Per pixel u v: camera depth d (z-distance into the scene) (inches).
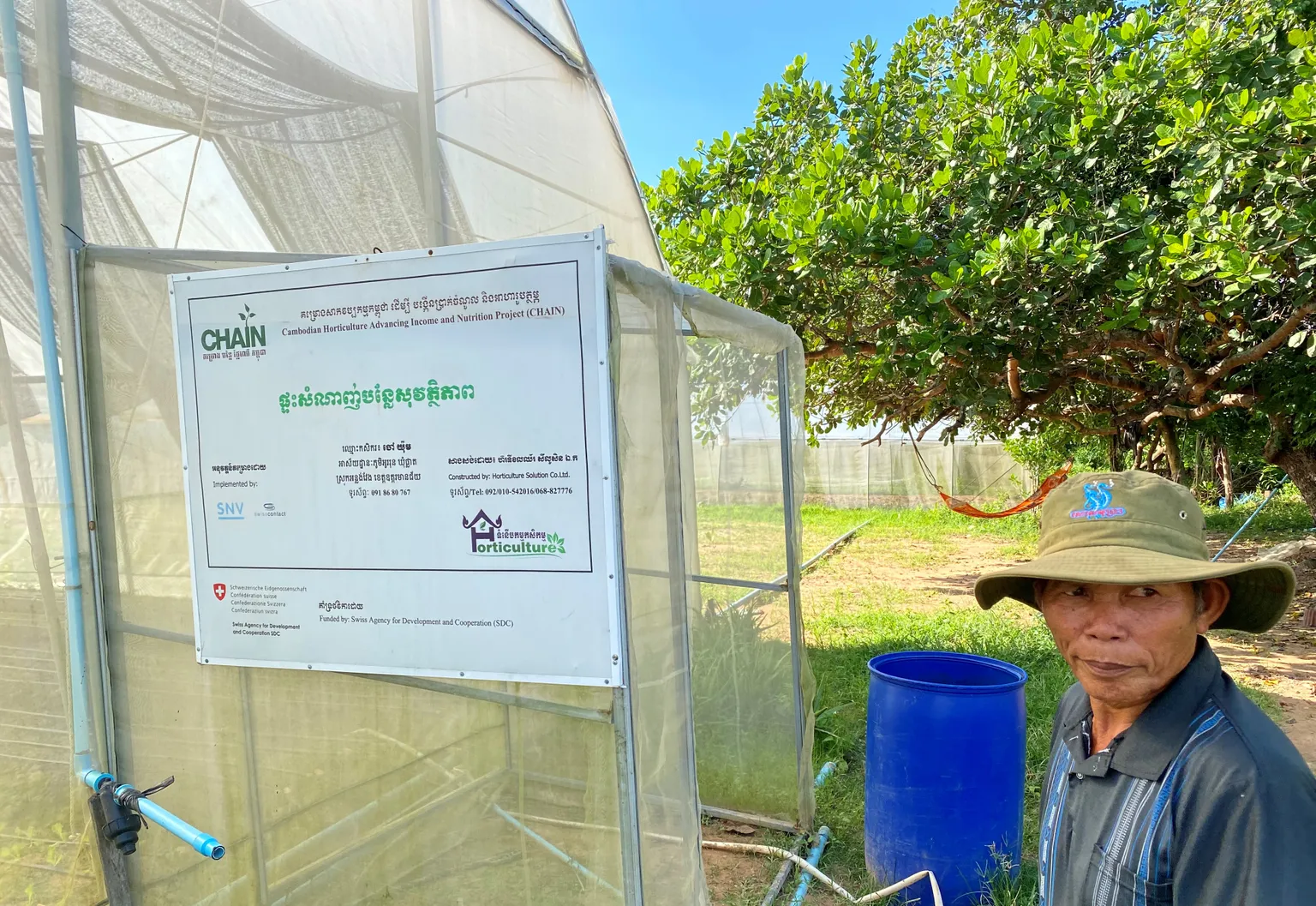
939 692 132.0
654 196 304.5
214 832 106.4
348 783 104.3
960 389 265.3
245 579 97.7
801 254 217.5
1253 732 45.3
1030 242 199.9
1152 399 309.0
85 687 102.9
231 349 95.7
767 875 148.6
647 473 110.7
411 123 147.4
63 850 102.0
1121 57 269.6
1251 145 193.5
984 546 522.3
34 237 97.7
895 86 301.3
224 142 116.8
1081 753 55.0
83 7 102.0
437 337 89.7
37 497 100.0
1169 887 46.3
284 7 126.7
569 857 97.4
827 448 858.8
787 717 165.2
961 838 131.0
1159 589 49.4
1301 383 269.7
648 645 109.2
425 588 92.4
